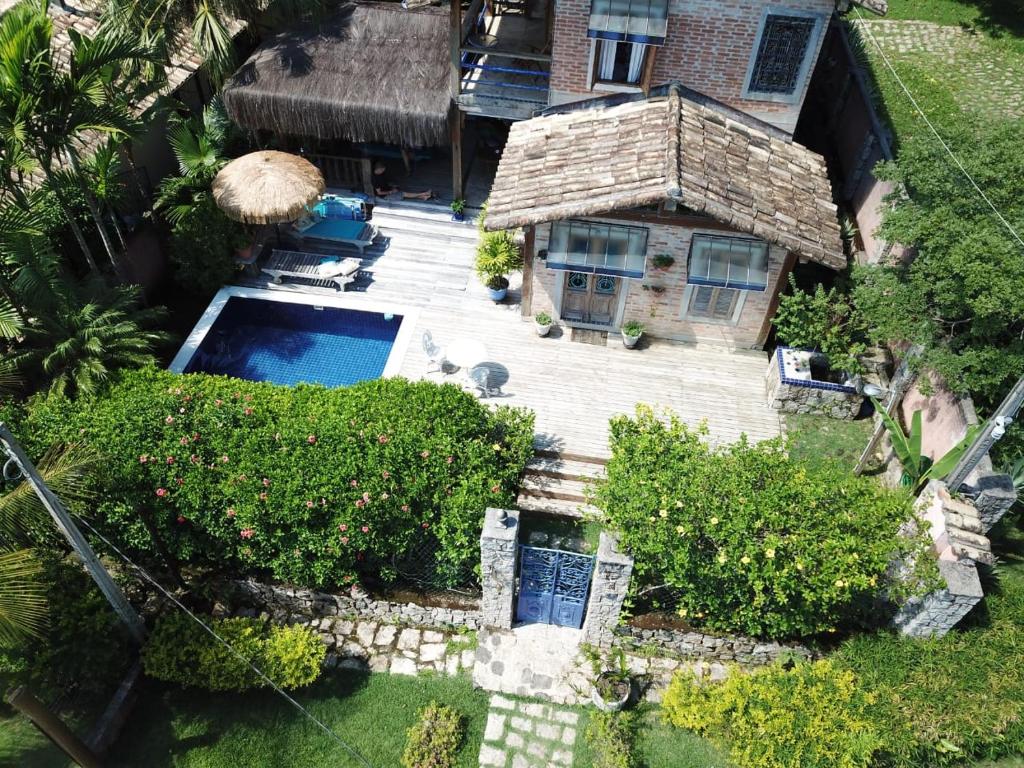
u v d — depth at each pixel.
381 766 13.95
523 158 19.70
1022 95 26.86
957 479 14.30
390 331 21.94
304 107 21.97
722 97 19.94
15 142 15.39
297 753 14.05
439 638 15.66
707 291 19.81
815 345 19.59
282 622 15.92
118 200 20.78
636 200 17.27
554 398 19.34
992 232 14.76
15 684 14.16
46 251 17.72
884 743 13.16
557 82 20.33
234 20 24.45
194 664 14.54
